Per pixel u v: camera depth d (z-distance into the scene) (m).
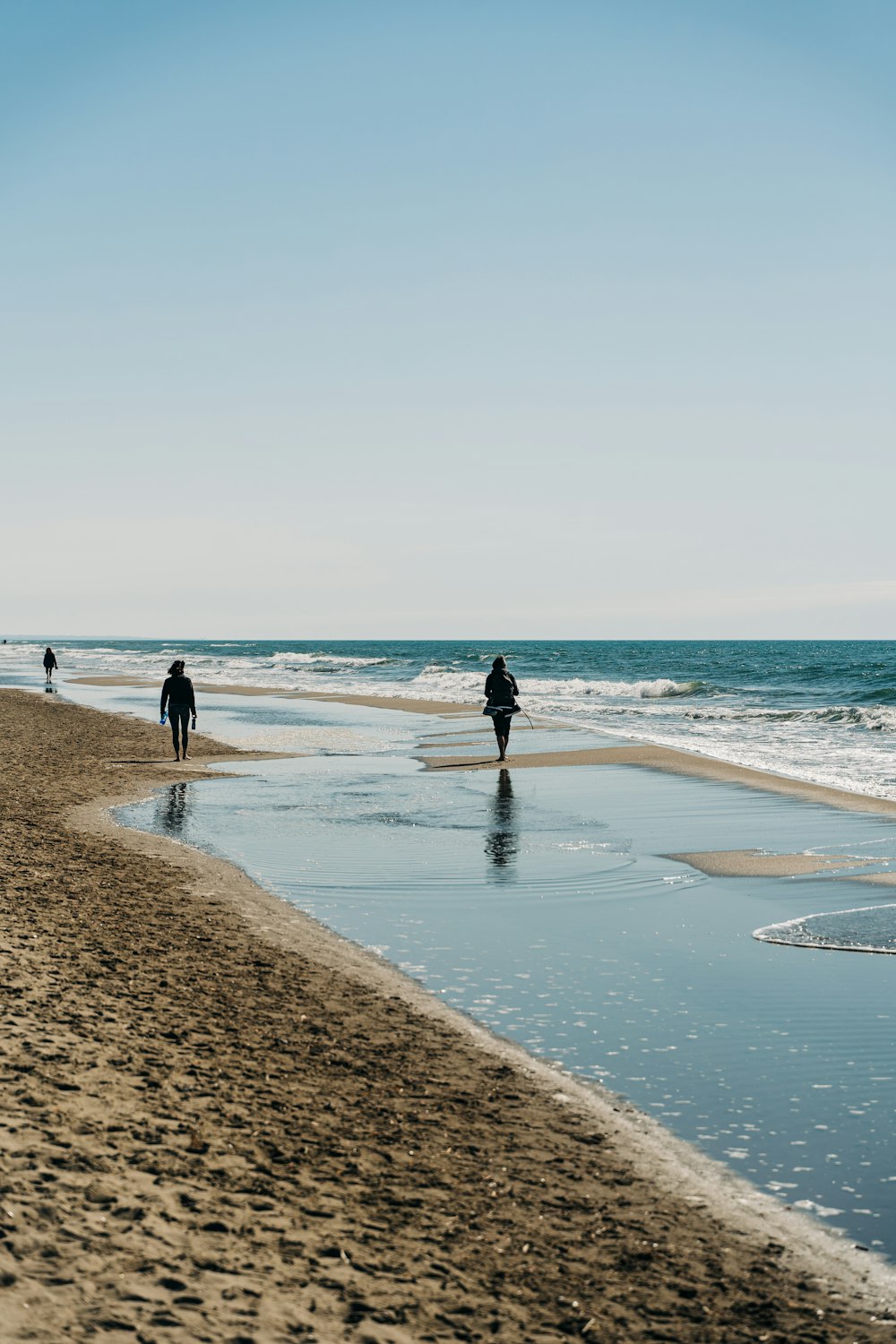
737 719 36.25
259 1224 4.04
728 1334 3.71
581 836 14.11
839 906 10.38
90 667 91.56
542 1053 6.56
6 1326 3.05
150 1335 3.18
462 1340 3.46
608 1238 4.32
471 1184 4.69
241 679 67.81
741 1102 5.86
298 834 14.21
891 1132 5.51
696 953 8.76
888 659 117.94
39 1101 4.86
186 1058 5.82
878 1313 3.92
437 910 10.19
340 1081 5.80
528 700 46.50
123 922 8.95
